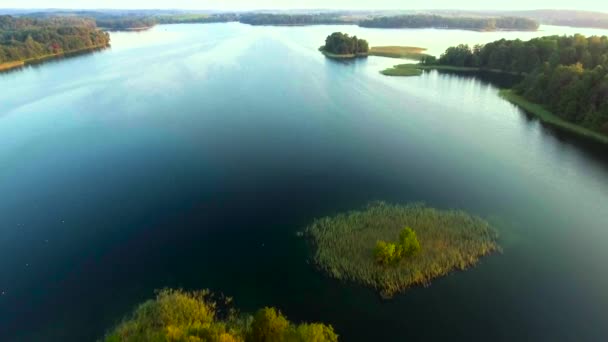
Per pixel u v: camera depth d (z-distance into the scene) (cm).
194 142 9300
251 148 8956
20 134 9781
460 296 4569
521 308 4434
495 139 9562
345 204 6550
